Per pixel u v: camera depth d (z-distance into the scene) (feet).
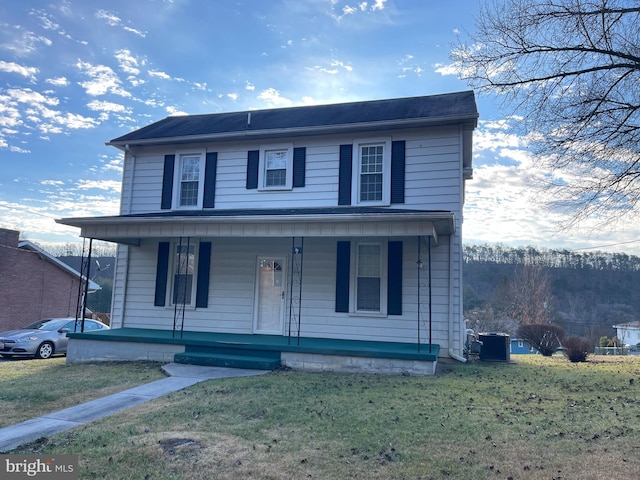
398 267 34.96
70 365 33.32
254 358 30.96
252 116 45.98
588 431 16.29
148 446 14.58
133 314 41.55
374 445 14.80
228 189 40.52
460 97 40.52
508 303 115.75
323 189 37.86
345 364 29.53
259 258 38.81
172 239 41.22
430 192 34.99
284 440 15.31
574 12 23.24
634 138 24.17
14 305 66.33
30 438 16.21
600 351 80.89
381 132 36.78
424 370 28.04
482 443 15.01
